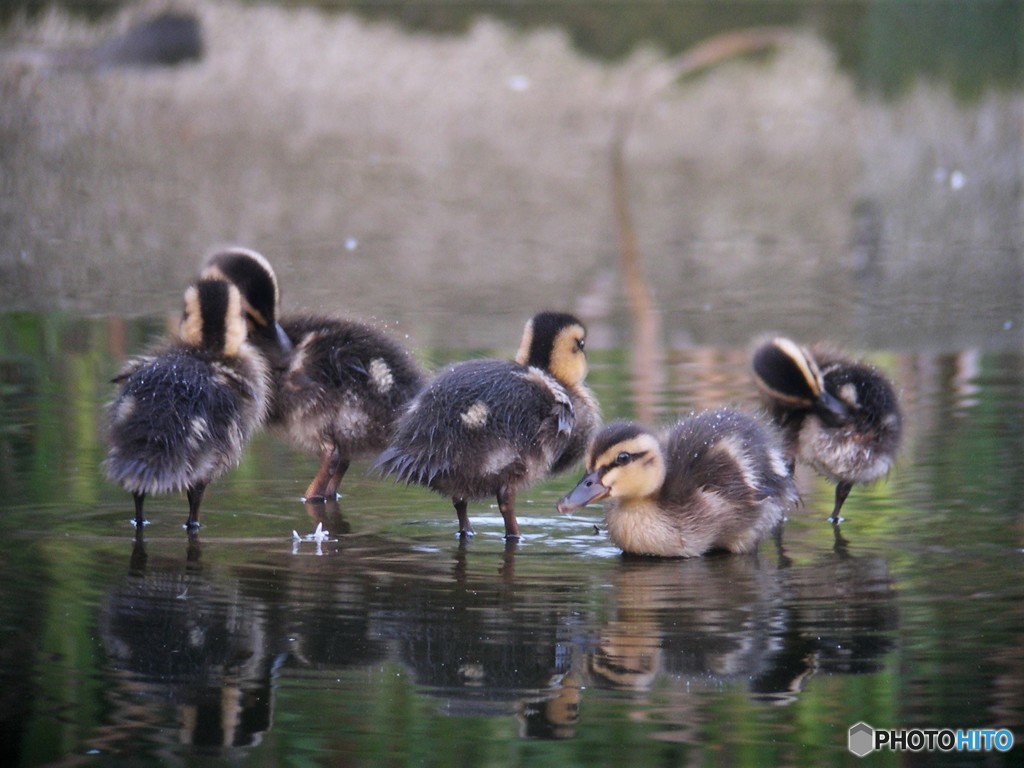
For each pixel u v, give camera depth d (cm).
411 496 1283
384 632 899
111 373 1731
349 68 4003
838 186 3506
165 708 800
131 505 1205
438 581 1009
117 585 984
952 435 1441
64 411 1520
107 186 3106
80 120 3497
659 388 1661
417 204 3175
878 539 1134
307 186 3256
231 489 1286
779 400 1283
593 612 944
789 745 770
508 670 852
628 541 1106
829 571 1043
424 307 2261
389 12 4316
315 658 864
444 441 1150
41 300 2214
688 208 3256
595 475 1093
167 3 4003
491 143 3838
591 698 816
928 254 2811
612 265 2667
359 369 1319
